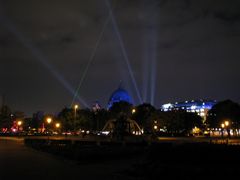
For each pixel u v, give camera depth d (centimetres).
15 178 2384
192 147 2638
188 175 2183
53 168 2969
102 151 3778
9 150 5381
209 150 2538
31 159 3853
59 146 4819
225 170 2170
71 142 5975
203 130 16475
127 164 3241
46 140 6650
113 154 3812
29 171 2775
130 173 2523
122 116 7919
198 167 2358
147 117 15225
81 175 2536
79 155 3491
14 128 16388
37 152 4947
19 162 3509
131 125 7856
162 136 12288
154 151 2870
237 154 2450
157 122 14388
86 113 16088
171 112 14412
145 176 2381
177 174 2228
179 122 14162
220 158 2480
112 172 2667
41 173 2653
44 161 3616
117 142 5231
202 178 2119
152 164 2642
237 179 2042
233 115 14150
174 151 2717
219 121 14375
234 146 2541
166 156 2747
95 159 3609
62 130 16162
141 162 2923
